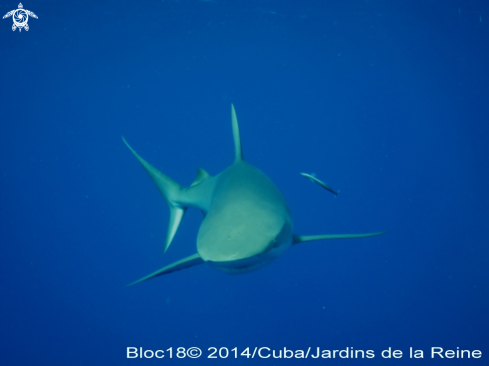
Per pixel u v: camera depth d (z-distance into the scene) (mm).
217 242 3543
